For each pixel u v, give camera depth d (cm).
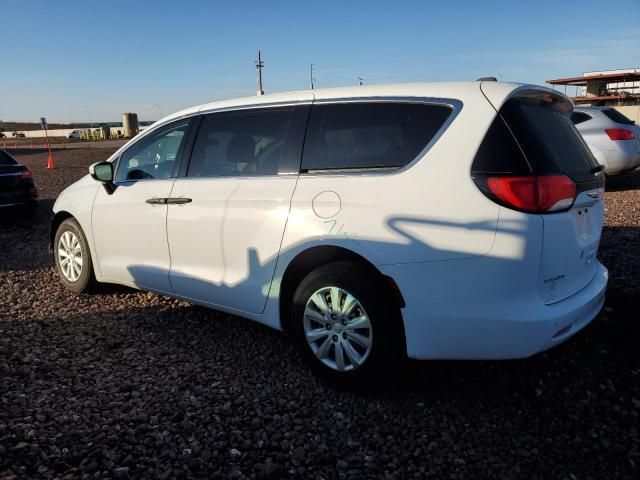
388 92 323
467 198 278
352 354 311
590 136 984
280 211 334
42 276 582
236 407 306
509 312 273
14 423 285
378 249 295
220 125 390
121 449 266
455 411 301
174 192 400
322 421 292
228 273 368
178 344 392
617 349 362
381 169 308
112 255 458
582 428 285
